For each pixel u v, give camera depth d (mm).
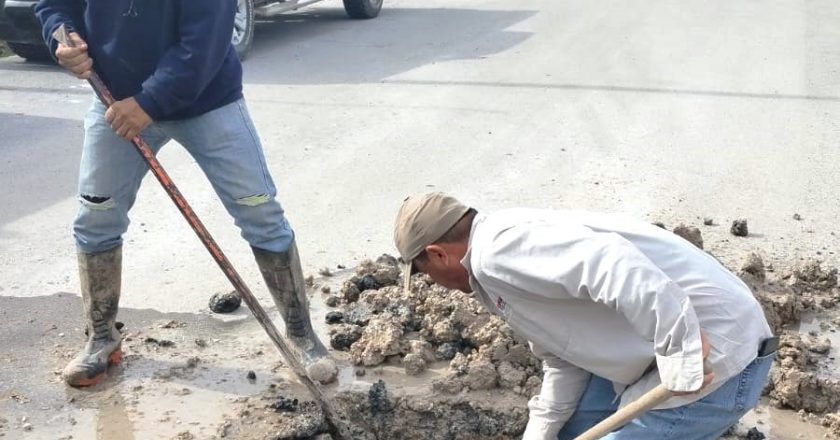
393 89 9305
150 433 3785
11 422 3867
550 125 7918
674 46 11023
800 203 6031
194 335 4531
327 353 4203
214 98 3752
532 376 3990
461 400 3926
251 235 4008
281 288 4109
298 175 6758
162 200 6305
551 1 14898
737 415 2727
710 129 7695
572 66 10148
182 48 3453
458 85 9406
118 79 3631
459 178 6629
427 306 4473
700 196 6168
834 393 3846
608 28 12336
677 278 2600
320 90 9328
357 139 7621
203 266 5273
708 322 2598
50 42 3605
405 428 3959
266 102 8859
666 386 2408
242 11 10820
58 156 7383
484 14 13898
